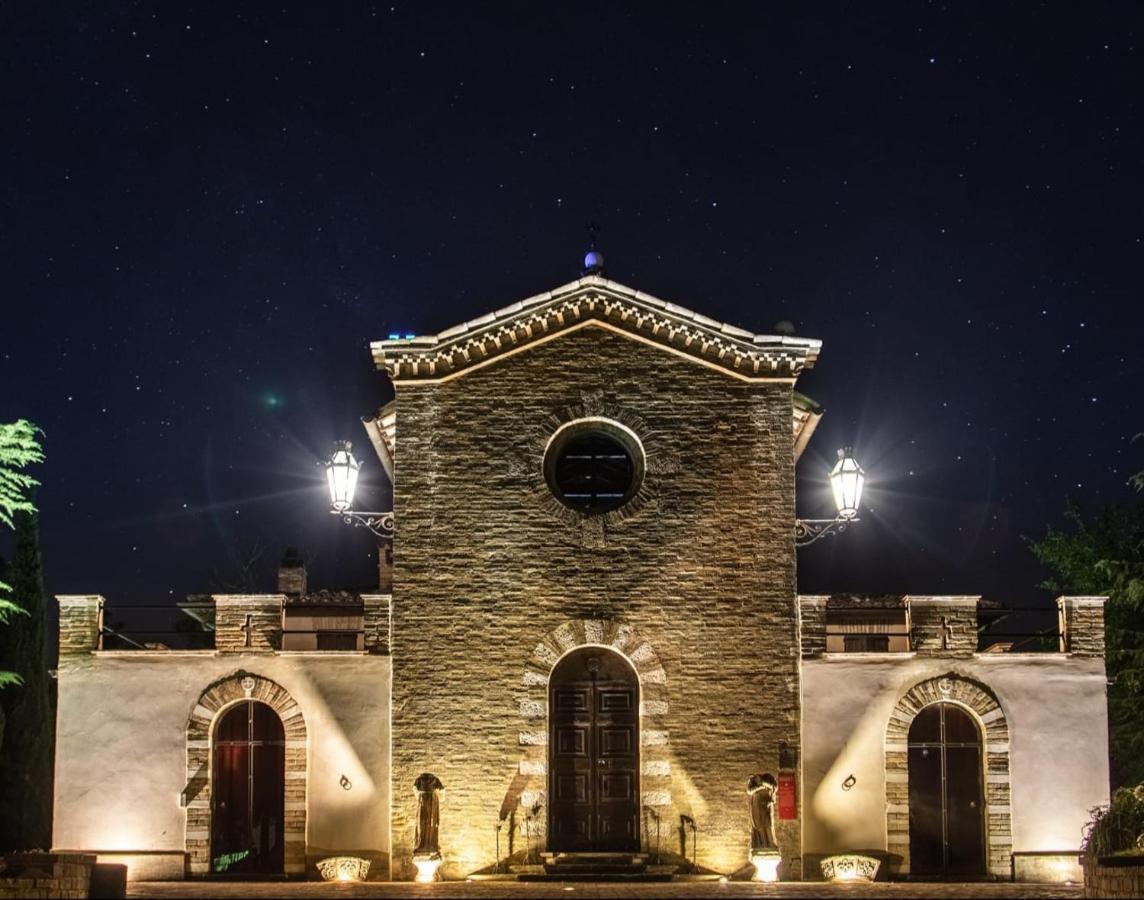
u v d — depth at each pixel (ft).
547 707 99.40
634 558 100.63
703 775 98.43
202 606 108.58
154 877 97.50
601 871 96.07
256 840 98.84
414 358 102.47
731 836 97.86
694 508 101.14
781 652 99.71
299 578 123.54
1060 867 97.76
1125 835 87.51
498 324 102.63
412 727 99.04
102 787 98.63
